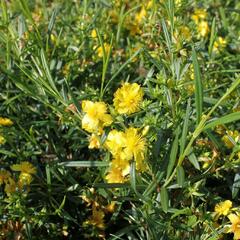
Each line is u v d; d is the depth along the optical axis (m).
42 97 0.54
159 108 0.48
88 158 0.59
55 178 0.56
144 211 0.46
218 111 0.54
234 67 0.66
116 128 0.44
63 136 0.57
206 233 0.46
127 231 0.50
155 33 0.59
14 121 0.60
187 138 0.45
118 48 0.72
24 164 0.52
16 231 0.53
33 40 0.57
